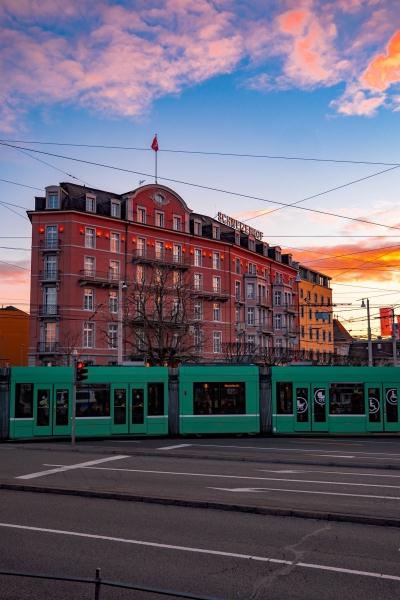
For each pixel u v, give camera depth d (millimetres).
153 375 28734
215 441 26172
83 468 16844
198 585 6910
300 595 6598
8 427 26953
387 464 16844
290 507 10766
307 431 28938
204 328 61469
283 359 59312
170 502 11586
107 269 54250
